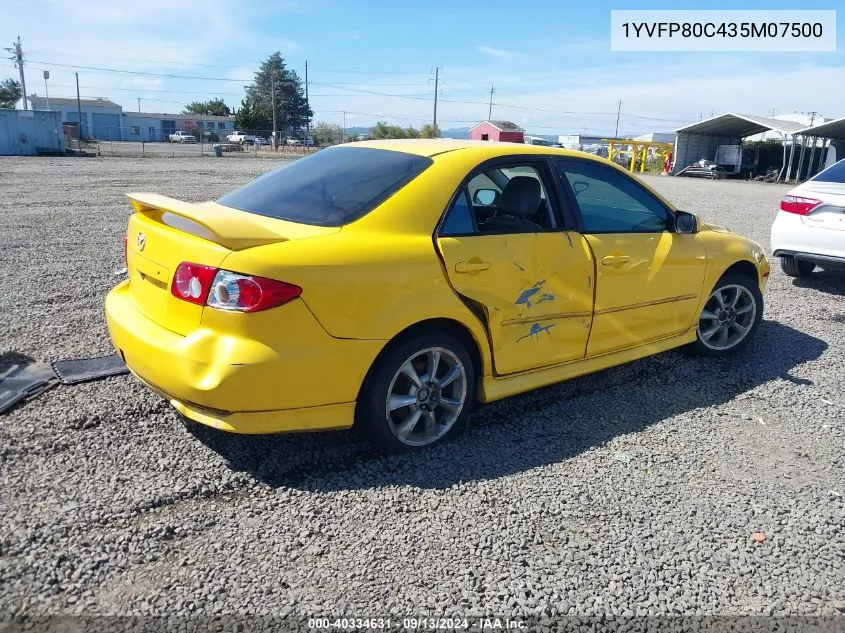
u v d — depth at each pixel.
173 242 3.15
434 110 79.06
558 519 3.06
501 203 3.90
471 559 2.76
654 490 3.34
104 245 8.70
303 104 99.12
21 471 3.18
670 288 4.61
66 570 2.56
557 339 4.02
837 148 41.16
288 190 3.75
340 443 3.64
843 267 7.30
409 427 3.50
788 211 7.52
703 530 3.04
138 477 3.20
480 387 3.78
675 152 43.50
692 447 3.80
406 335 3.37
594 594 2.61
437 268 3.38
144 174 21.53
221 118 100.44
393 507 3.09
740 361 5.22
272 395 3.00
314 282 3.00
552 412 4.18
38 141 34.47
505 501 3.18
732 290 5.21
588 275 4.06
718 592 2.66
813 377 4.94
